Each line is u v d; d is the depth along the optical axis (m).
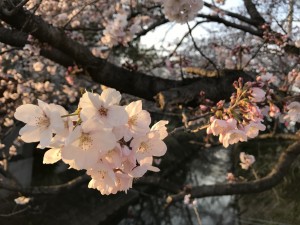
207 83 4.11
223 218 11.41
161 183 6.69
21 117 1.29
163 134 1.44
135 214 12.02
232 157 15.21
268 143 12.68
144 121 1.35
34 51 4.21
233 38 7.15
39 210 8.82
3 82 5.77
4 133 6.32
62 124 1.24
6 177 6.81
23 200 6.57
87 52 4.12
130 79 4.40
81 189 10.91
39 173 11.31
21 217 8.36
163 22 5.59
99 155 1.26
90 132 1.23
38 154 11.52
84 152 1.25
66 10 5.85
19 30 3.53
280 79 5.90
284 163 5.70
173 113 4.87
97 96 1.25
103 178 1.35
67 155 1.24
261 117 1.79
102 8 6.60
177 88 4.02
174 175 14.30
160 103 3.92
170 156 14.49
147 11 5.57
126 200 11.89
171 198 5.73
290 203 10.08
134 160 1.33
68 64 4.41
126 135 1.31
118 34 4.32
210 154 16.77
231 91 4.08
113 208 11.12
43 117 1.29
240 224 10.77
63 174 11.48
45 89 6.16
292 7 5.10
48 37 3.76
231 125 1.75
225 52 6.39
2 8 3.21
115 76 4.34
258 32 5.20
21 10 3.38
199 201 12.95
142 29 6.12
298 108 2.86
